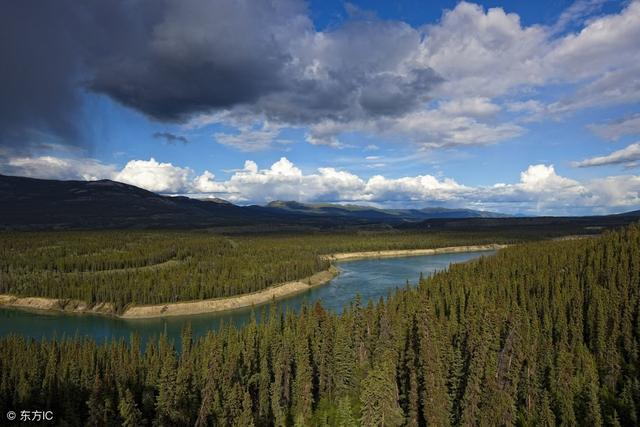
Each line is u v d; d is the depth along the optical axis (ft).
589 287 470.39
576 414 292.20
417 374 304.09
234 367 339.16
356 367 355.56
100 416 289.12
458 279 560.20
